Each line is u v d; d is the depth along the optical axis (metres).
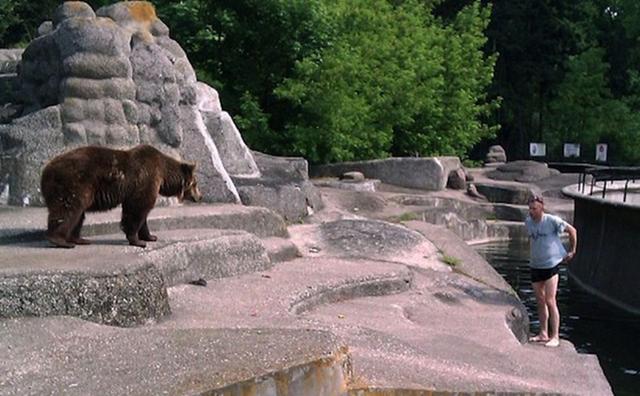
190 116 11.77
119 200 7.62
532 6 45.75
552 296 9.65
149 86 11.07
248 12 20.80
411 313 9.12
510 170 29.27
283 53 21.33
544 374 7.07
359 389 5.36
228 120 13.90
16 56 15.59
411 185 23.81
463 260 12.45
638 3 44.56
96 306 6.11
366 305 9.06
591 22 47.62
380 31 25.83
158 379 4.48
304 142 21.91
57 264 6.39
